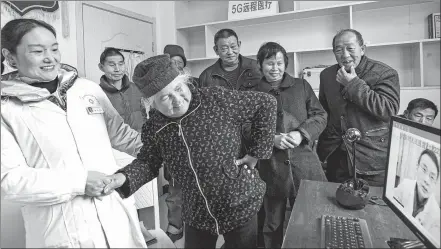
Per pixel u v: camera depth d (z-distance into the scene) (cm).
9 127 72
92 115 87
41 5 109
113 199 84
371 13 141
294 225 77
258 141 79
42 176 67
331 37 146
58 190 68
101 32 127
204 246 87
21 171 67
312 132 107
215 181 76
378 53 140
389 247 65
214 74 122
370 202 90
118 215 83
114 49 111
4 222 71
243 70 123
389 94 107
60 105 81
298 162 114
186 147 75
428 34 133
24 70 73
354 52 111
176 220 105
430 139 58
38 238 71
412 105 107
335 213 83
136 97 112
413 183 64
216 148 75
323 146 124
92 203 77
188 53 167
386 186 78
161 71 67
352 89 107
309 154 114
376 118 110
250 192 81
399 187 71
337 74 113
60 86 83
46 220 73
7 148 68
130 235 84
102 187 74
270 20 152
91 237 74
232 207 79
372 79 111
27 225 73
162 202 108
